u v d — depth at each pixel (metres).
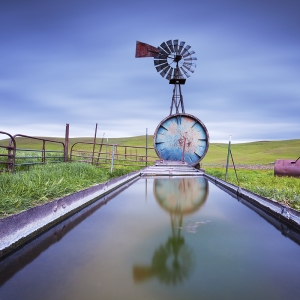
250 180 13.26
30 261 3.87
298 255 4.11
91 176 10.52
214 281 3.32
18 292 3.08
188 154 17.45
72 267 3.68
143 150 72.44
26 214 4.59
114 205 7.47
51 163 12.22
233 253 4.17
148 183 12.32
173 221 5.86
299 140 125.38
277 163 15.98
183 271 3.55
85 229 5.30
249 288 3.18
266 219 6.06
